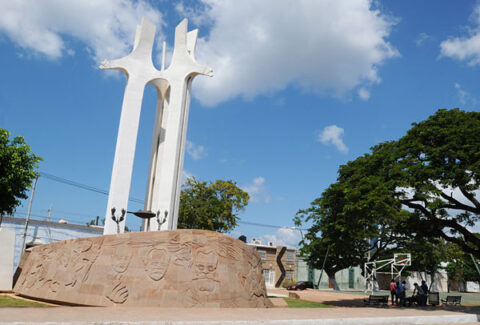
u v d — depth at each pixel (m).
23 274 16.75
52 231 39.06
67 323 7.58
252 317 10.24
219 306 12.97
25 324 7.26
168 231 13.66
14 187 24.41
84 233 40.62
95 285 12.98
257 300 14.78
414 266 49.50
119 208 20.39
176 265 13.09
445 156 17.33
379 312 14.41
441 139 18.06
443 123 18.56
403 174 17.88
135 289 12.60
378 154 20.12
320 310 13.95
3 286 16.84
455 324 13.48
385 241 36.53
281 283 53.19
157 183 22.95
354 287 56.12
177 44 23.81
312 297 26.91
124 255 13.26
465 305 22.41
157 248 13.31
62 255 14.65
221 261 13.84
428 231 21.45
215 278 13.40
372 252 45.12
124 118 21.67
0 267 17.16
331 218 27.91
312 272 55.94
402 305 21.03
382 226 33.59
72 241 14.66
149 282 12.73
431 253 38.47
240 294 13.86
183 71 23.11
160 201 21.00
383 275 52.06
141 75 22.75
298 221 39.09
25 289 15.62
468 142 17.00
